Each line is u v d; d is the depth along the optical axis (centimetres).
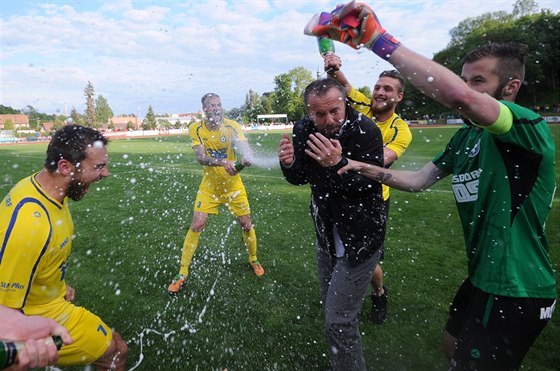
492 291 133
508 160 129
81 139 150
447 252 351
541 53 2791
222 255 360
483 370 134
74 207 553
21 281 136
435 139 1694
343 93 152
